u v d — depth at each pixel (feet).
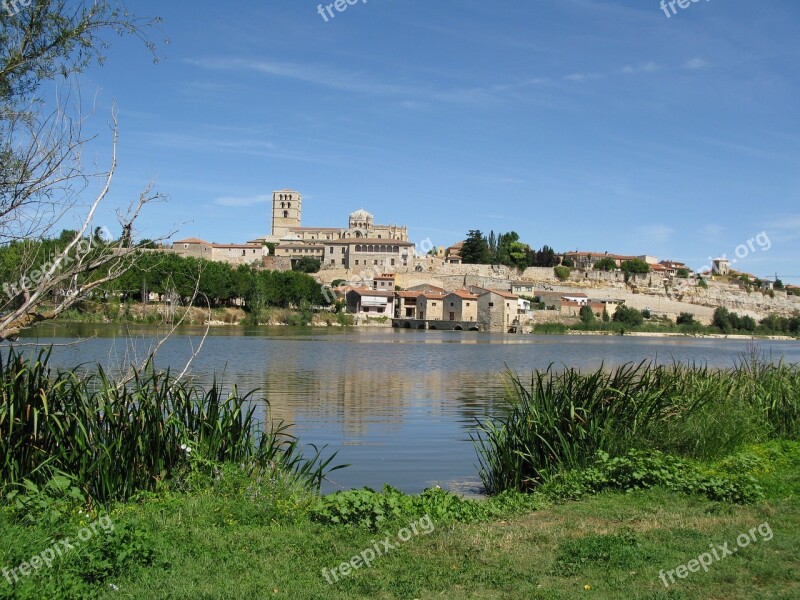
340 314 576.61
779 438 72.02
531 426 61.57
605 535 40.32
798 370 97.96
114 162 47.06
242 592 32.04
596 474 53.42
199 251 627.46
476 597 31.99
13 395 47.11
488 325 606.96
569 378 66.85
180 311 236.02
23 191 45.27
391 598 31.99
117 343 224.74
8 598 30.01
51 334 230.27
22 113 45.65
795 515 44.24
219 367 197.57
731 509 45.83
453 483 66.95
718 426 64.03
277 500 46.98
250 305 488.02
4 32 46.37
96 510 43.75
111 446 48.01
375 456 78.95
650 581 33.60
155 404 53.62
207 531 40.50
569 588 32.89
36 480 46.14
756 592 32.19
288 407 118.21
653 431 61.98
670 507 46.60
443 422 103.91
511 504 49.67
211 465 50.70
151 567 34.68
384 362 233.55
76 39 46.73
